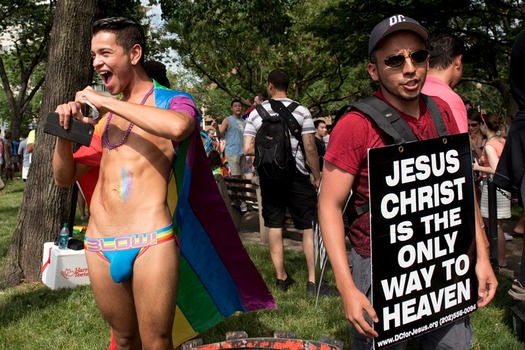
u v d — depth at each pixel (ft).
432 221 7.63
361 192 7.72
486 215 20.34
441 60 10.90
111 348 10.21
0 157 66.23
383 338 7.33
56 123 8.89
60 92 18.70
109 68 9.04
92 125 9.02
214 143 43.73
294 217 17.06
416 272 7.54
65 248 18.56
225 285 11.00
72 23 18.44
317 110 101.60
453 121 8.43
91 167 10.07
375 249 7.23
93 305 16.02
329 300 16.06
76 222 32.04
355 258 7.97
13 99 91.86
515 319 13.82
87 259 9.09
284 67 83.15
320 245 8.39
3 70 91.20
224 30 60.80
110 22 9.02
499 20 53.67
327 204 7.57
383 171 7.22
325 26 52.44
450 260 7.84
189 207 10.18
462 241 7.94
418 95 7.50
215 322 11.11
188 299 10.78
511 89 13.69
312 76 85.35
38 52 91.86
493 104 131.03
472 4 48.29
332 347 9.39
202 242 10.51
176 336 10.83
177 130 8.33
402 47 7.35
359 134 7.42
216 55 81.41
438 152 7.63
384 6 48.34
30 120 158.61
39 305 16.33
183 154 9.32
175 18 50.62
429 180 7.57
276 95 17.22
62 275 18.19
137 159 8.91
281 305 15.66
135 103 9.12
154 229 8.71
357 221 7.85
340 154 7.47
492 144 18.40
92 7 18.61
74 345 13.50
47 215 19.26
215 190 10.14
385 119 7.40
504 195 19.86
